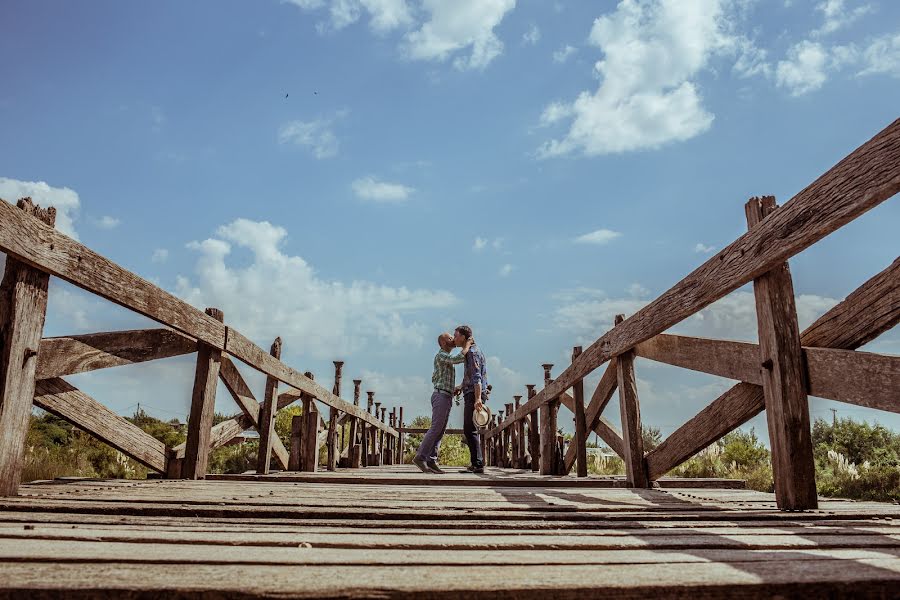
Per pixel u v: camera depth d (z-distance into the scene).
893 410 2.65
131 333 4.57
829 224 2.82
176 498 3.18
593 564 1.54
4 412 3.07
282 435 15.16
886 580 1.38
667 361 4.82
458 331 8.30
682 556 1.65
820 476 8.81
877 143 2.58
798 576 1.39
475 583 1.29
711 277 3.89
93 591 1.21
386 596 1.23
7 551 1.55
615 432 6.64
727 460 11.62
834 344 3.15
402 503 3.28
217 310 5.70
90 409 4.50
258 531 2.04
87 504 2.70
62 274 3.43
